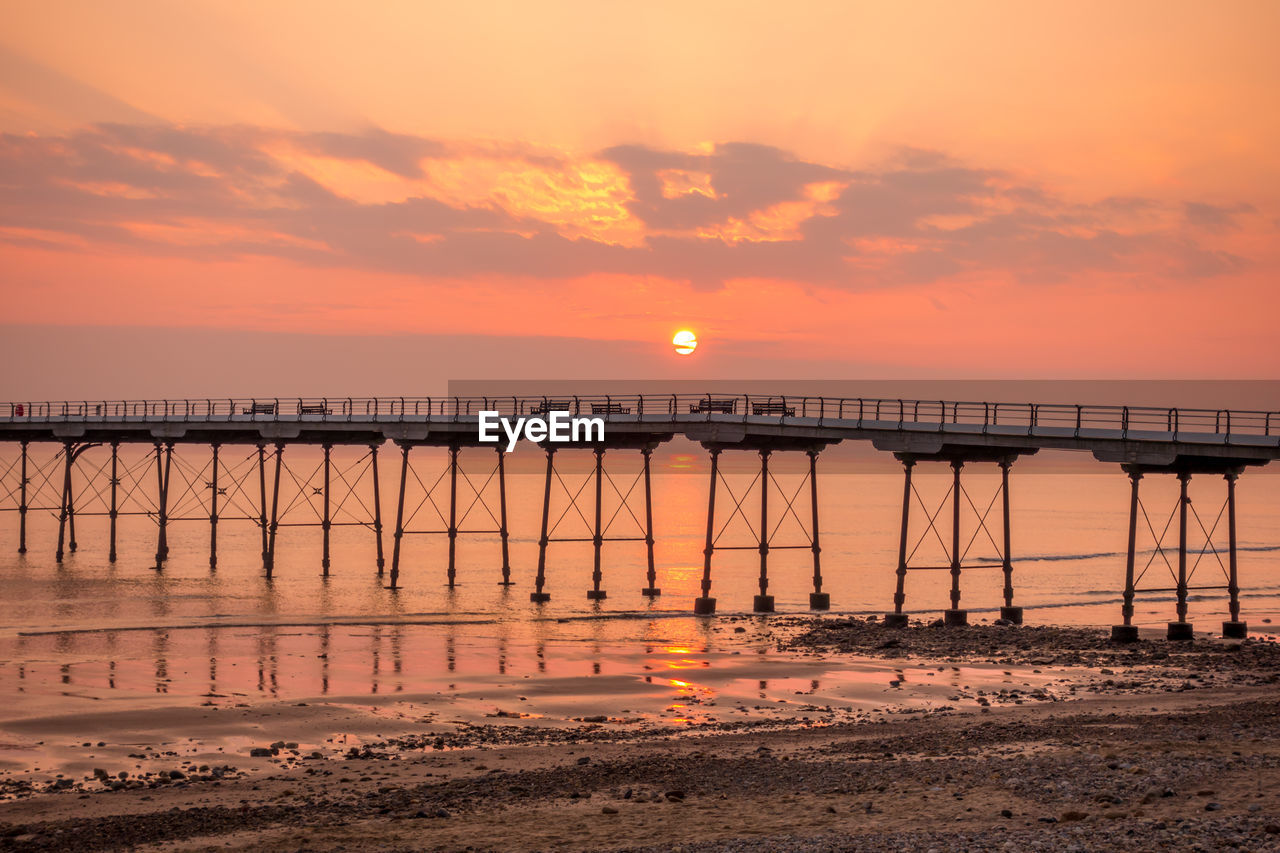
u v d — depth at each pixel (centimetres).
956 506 4678
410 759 2377
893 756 2277
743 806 1920
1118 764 2017
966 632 4259
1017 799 1839
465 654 3831
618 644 4094
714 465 5253
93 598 5531
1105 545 9650
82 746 2506
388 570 7000
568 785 2112
